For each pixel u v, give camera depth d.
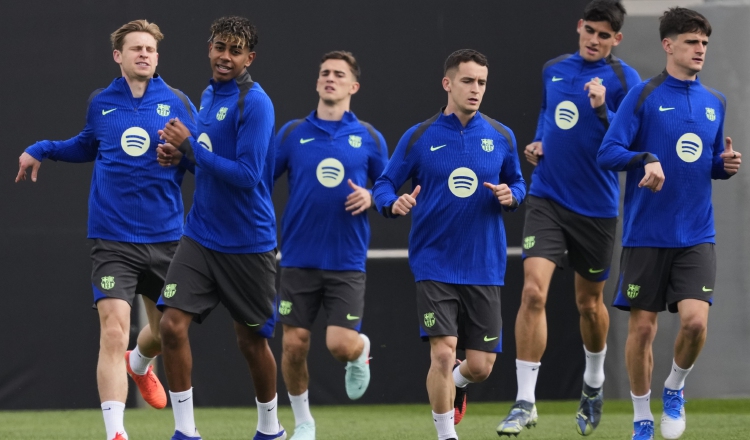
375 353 29.73
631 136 19.33
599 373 23.77
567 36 29.95
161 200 19.06
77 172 28.98
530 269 22.81
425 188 18.58
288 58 29.75
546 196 23.38
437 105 29.91
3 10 28.98
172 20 29.41
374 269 29.84
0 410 28.62
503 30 29.92
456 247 18.31
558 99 23.50
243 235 18.08
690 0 30.45
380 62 29.89
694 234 19.09
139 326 28.89
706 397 30.14
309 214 23.56
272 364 19.44
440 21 29.94
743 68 30.23
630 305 19.48
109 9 29.23
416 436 23.28
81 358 28.84
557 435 23.34
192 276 17.91
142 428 25.84
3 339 28.70
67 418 27.72
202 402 29.28
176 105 19.58
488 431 24.31
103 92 19.36
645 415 19.52
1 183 28.84
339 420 27.66
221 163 17.11
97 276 18.31
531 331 22.38
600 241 23.44
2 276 28.75
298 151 24.06
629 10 30.34
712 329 30.16
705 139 19.22
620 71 23.50
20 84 29.00
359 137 24.42
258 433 19.80
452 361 17.94
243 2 29.64
